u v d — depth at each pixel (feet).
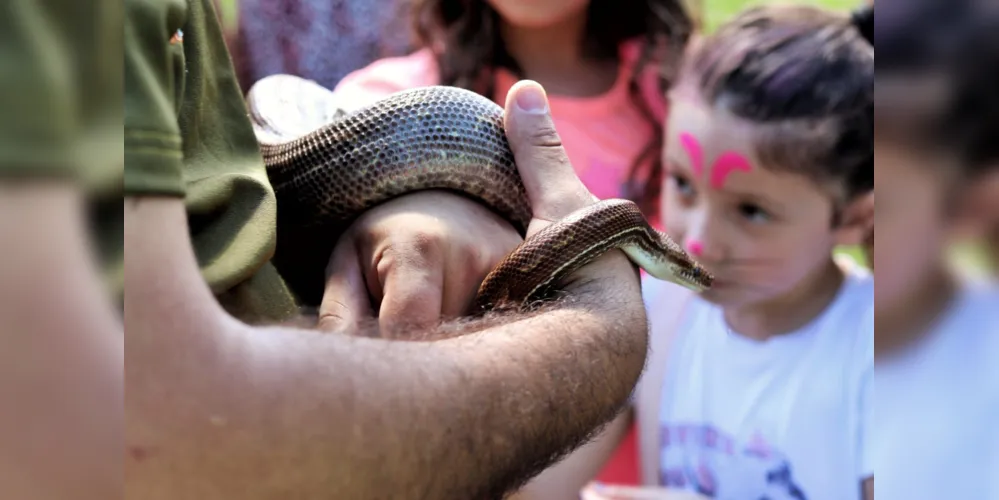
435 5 9.55
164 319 2.92
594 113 9.70
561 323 4.39
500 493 3.79
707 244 9.07
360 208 5.44
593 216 5.17
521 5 8.95
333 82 10.31
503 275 4.91
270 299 4.45
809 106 8.70
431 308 4.56
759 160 8.82
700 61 9.30
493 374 3.81
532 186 5.44
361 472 3.31
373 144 5.43
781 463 8.68
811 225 8.86
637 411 9.30
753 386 8.91
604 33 9.93
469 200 5.45
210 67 4.59
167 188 3.05
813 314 9.00
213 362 3.04
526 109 5.48
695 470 9.07
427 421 3.49
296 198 5.69
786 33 9.02
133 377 2.81
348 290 4.89
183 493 2.92
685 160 9.25
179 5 3.60
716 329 9.27
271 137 6.64
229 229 4.27
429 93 5.62
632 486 8.99
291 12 10.05
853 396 8.25
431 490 3.51
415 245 4.69
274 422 3.12
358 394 3.35
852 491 8.24
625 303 4.91
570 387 4.07
